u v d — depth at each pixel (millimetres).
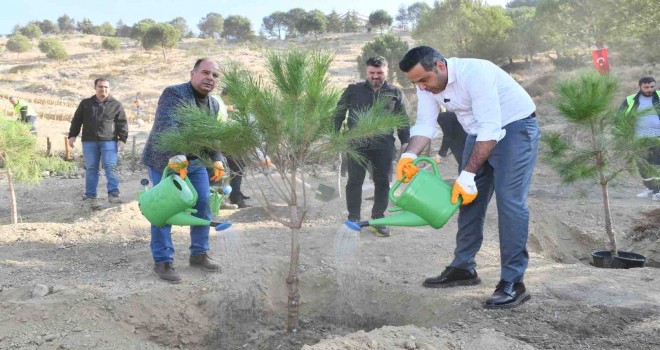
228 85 3521
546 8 34500
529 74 33031
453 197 3691
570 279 4488
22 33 105000
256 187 9336
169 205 3812
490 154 3992
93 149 8109
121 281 4555
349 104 5629
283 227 6570
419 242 5703
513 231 3936
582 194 6188
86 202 8578
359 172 5910
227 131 3486
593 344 3387
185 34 139000
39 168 7656
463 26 37281
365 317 4379
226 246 5117
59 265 5199
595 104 5148
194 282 4480
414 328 3504
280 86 3428
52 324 3793
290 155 3775
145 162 4449
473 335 3484
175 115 3881
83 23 123500
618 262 5531
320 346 3098
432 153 12109
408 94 26781
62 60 65625
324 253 5355
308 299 4602
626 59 26109
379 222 3732
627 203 7957
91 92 43406
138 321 3936
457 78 3818
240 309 4297
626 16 25375
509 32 36625
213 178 4293
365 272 4793
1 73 55375
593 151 5438
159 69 53375
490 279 4551
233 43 103438
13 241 6117
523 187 3965
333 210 7426
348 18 105688
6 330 3711
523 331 3564
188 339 4035
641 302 3918
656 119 7883
